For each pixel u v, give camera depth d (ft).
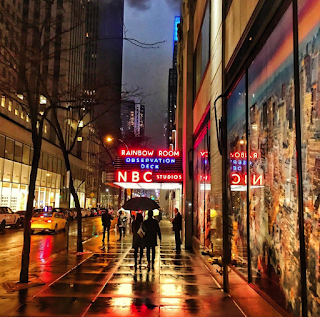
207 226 40.34
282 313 14.90
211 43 36.94
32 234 83.15
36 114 32.37
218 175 31.17
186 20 65.46
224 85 28.94
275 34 16.99
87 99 55.52
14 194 137.08
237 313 21.49
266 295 17.52
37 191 162.81
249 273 20.84
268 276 17.44
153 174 68.39
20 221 103.40
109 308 22.41
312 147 12.56
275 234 16.58
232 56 26.30
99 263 40.16
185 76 63.67
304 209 13.14
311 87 12.73
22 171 144.56
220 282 29.37
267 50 18.28
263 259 18.38
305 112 13.25
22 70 31.91
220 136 29.71
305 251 13.01
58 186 196.24
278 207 16.25
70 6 61.77
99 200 311.27
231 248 26.37
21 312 21.47
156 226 37.29
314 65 12.51
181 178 67.87
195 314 21.31
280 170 16.10
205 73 42.91
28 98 31.91
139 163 68.95
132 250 52.65
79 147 249.34
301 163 13.52
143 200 38.81
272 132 17.35
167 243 64.64
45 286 28.40
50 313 21.30
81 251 49.32
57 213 88.99
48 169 179.42
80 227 49.88
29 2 50.44
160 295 25.85
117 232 86.48
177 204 108.06
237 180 24.63
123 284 29.32
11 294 25.73
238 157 24.48
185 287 28.48
